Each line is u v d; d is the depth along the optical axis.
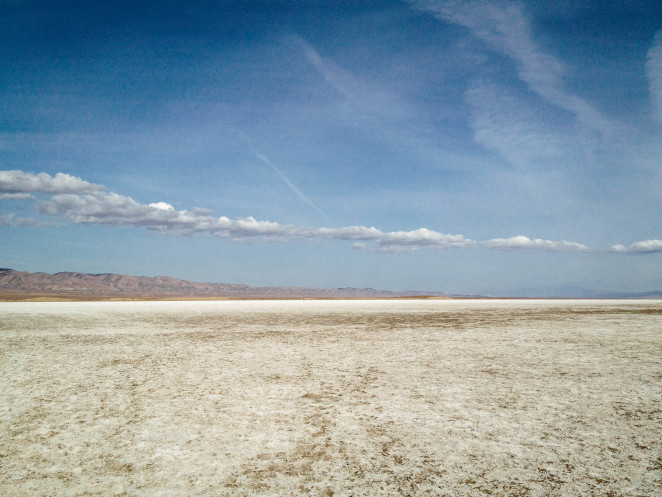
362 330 21.36
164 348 14.90
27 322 27.38
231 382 9.33
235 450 5.48
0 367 11.39
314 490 4.37
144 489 4.45
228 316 33.53
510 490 4.32
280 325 24.69
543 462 5.02
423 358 12.41
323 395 8.16
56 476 4.78
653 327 22.61
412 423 6.47
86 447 5.63
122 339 17.81
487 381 9.29
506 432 6.05
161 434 6.09
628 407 7.25
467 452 5.34
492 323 25.66
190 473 4.82
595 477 4.61
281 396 8.09
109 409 7.33
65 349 14.80
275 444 5.68
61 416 6.95
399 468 4.89
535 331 20.52
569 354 13.07
